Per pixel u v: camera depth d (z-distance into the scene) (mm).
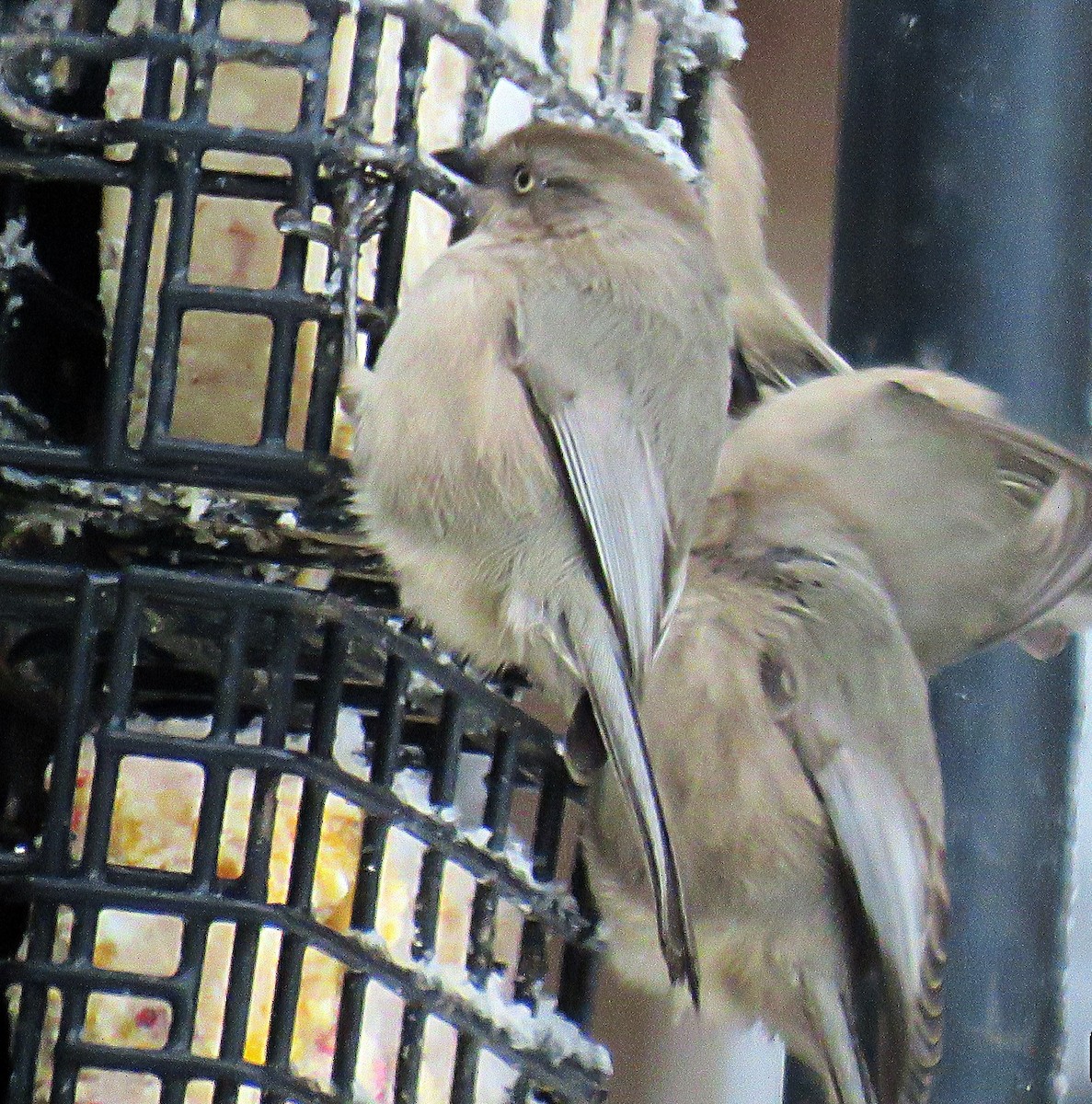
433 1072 5719
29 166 5371
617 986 7992
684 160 5984
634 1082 7984
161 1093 5379
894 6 6078
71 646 5391
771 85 8477
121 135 5344
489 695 5641
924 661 5766
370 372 5305
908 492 5688
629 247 5328
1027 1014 5801
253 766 5344
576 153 5422
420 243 5652
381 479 5262
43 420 5672
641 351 5234
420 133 5594
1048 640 5844
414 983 5477
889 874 5445
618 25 6023
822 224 8281
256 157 5609
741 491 5699
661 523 5188
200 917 5328
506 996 5844
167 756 5340
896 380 5707
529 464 5207
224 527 5438
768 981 5723
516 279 5301
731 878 5676
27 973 5324
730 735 5598
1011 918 5816
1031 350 5910
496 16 5645
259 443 5309
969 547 5691
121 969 5508
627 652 5125
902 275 5980
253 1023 5480
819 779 5543
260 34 5625
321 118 5371
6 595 5422
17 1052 5328
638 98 6281
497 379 5230
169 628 5594
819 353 5984
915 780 5488
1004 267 5926
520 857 5707
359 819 5516
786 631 5582
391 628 5465
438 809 5551
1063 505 5633
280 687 5355
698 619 5617
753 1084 8039
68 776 5363
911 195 5992
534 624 5207
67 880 5328
